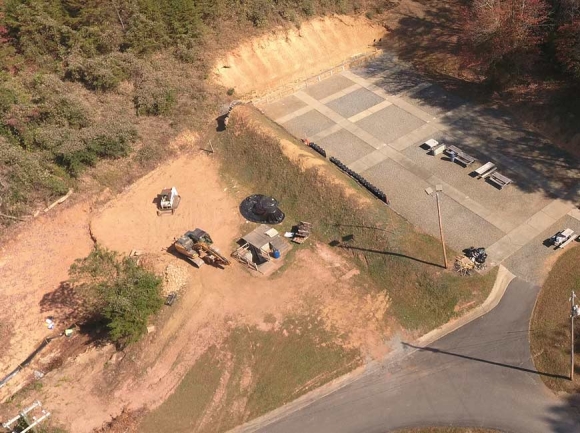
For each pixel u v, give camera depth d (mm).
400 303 29469
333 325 28641
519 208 33938
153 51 46625
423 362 26469
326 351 27422
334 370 26641
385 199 34719
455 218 33531
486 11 41594
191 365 27594
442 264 30219
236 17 49531
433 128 41688
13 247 34469
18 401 26984
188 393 26484
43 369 28781
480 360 26125
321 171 35844
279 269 32125
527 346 26422
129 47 45906
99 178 38406
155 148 40781
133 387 27062
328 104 45750
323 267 32062
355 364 26797
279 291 30797
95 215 36969
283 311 29656
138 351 28547
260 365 27203
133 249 34094
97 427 25359
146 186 39219
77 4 44781
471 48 45469
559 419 23406
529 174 36438
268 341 28188
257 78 48750
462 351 26641
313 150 39906
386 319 28781
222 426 25047
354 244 32656
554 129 39344
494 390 24781
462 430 23422
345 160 39156
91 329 30766
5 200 34969
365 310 29344
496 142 39531
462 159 37719
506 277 29766
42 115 39438
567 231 31328
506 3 40906
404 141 40625
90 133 38219
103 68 42719
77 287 32094
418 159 38750
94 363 28734
